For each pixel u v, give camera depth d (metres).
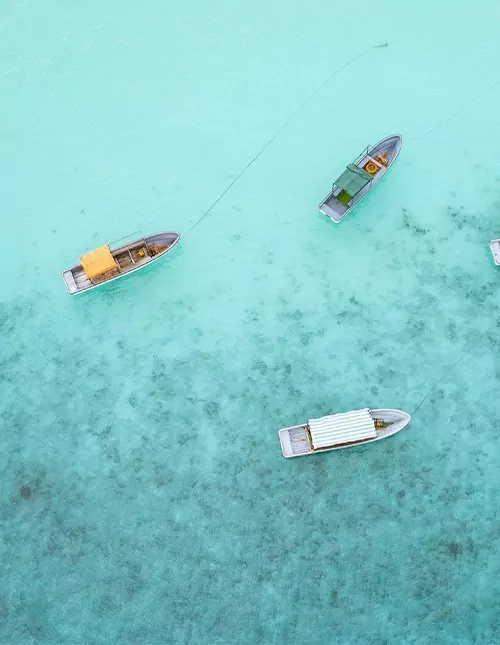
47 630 21.41
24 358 23.31
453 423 22.05
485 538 21.30
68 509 22.16
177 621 21.22
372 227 23.56
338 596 21.16
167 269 23.58
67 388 23.03
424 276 23.20
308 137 24.52
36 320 23.56
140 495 22.12
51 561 21.83
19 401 23.00
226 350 23.02
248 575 21.41
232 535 21.70
